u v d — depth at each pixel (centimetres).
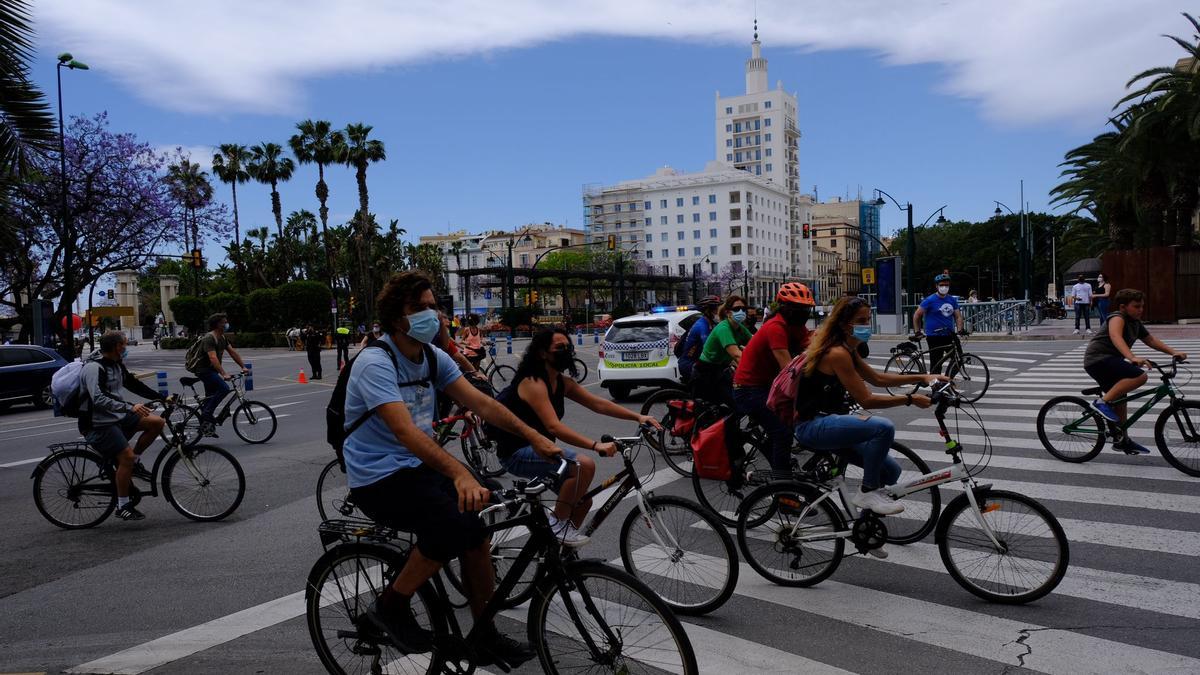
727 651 400
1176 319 2973
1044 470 756
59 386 678
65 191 2802
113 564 585
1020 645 395
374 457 334
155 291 9738
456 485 310
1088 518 596
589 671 327
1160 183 3019
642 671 315
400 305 328
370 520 376
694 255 12588
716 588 442
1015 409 1138
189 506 708
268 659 411
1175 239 3095
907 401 472
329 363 3262
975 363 1283
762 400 585
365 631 353
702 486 641
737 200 12156
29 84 1380
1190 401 721
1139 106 2861
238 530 664
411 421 320
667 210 12794
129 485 692
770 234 13038
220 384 1123
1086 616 426
